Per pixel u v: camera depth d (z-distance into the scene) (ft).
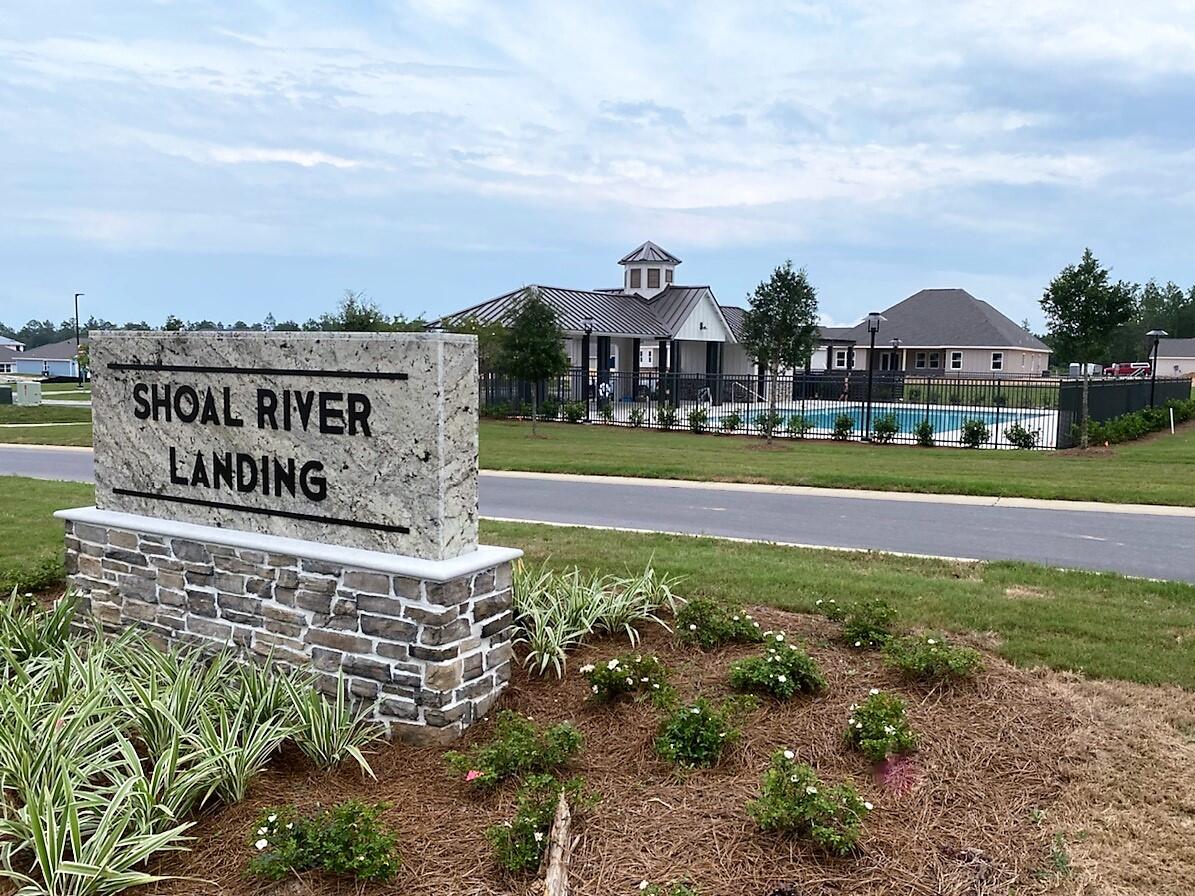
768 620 21.74
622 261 135.23
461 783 14.24
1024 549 32.12
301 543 17.13
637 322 124.36
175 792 12.92
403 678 15.75
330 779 14.42
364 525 16.58
